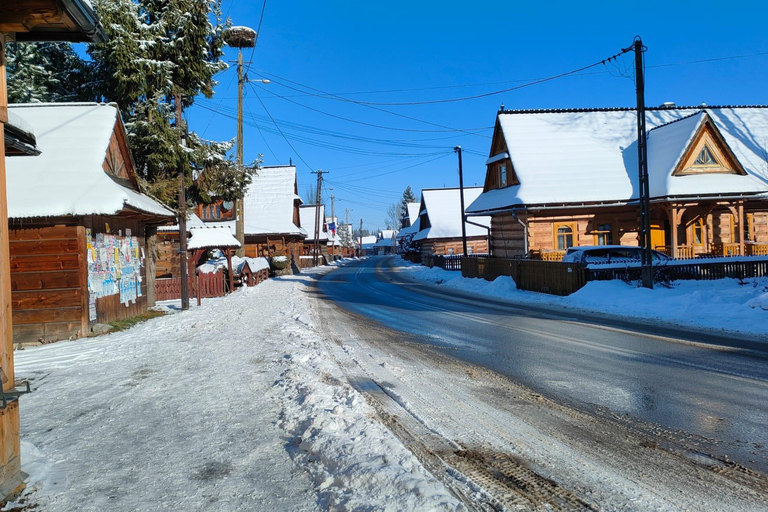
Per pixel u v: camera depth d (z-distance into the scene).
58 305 12.18
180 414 6.03
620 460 4.56
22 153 5.75
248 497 3.92
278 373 7.75
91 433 5.48
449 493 3.80
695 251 27.25
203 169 21.89
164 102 19.58
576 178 27.52
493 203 29.70
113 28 17.64
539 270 21.69
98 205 11.70
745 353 9.06
